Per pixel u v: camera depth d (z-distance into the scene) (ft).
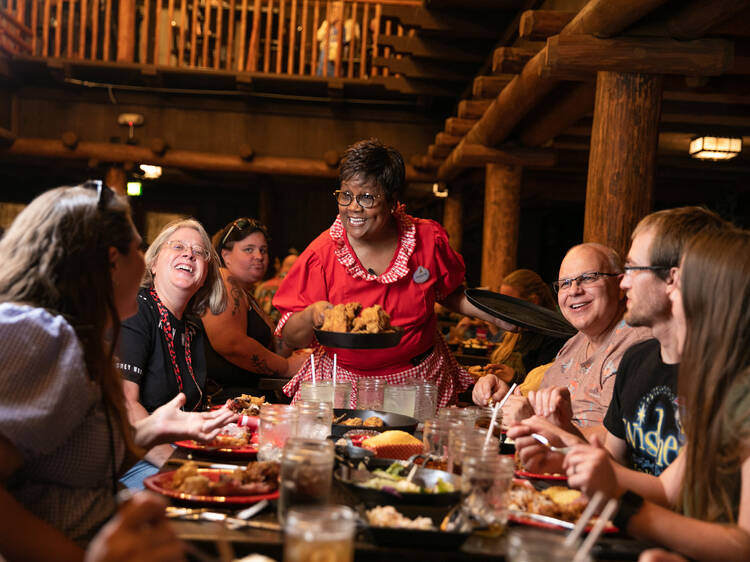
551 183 37.19
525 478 5.59
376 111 34.22
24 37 34.91
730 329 4.41
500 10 23.45
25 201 42.11
